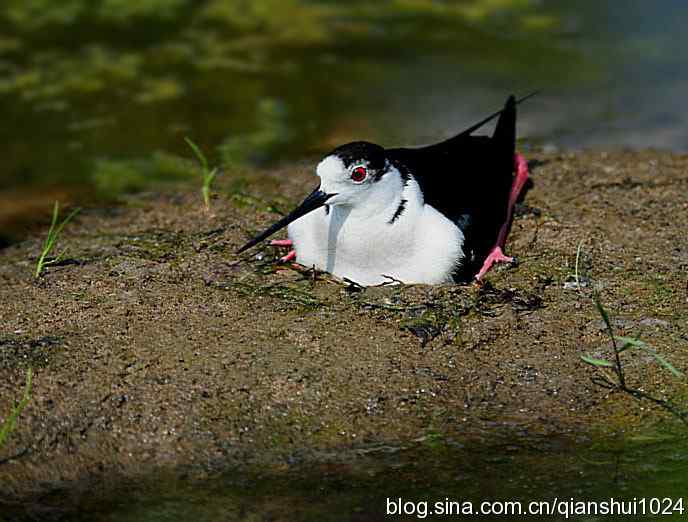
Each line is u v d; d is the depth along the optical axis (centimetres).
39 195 1329
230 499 822
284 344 970
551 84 1611
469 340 979
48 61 1688
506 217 1141
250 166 1384
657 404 912
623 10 1847
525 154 1400
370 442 877
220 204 1262
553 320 1009
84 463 855
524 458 859
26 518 807
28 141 1466
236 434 879
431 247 1017
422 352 963
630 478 838
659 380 938
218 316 1012
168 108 1551
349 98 1577
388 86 1612
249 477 843
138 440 873
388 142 1447
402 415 901
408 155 1080
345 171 980
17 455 859
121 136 1478
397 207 1005
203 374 932
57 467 852
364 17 1858
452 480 839
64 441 870
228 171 1370
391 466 852
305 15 1867
